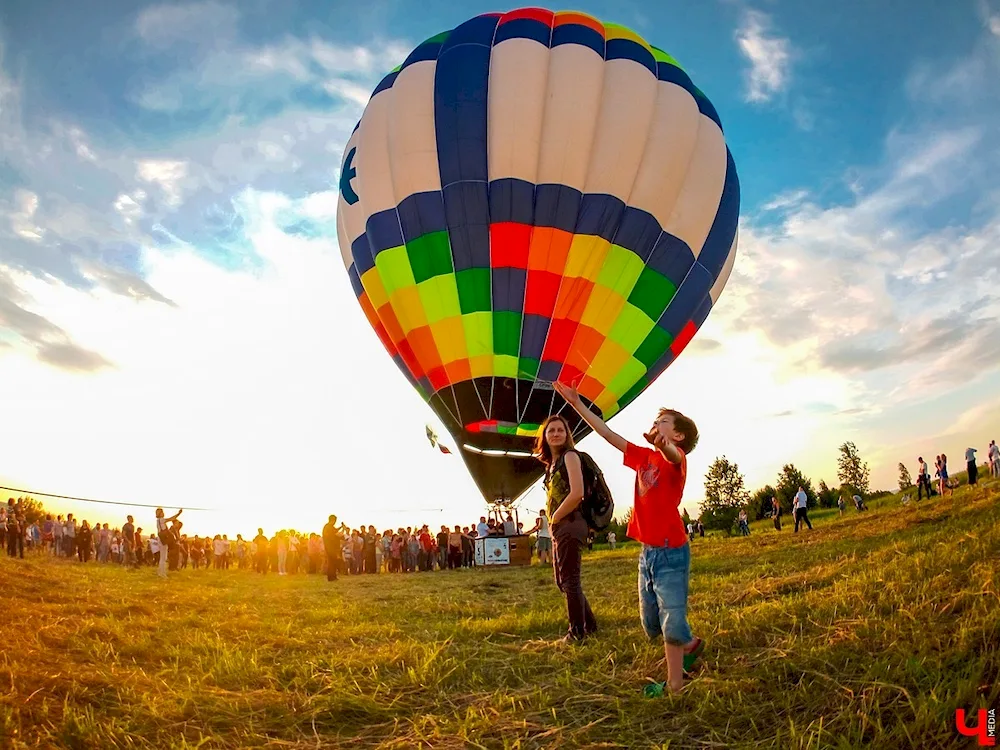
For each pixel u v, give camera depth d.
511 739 3.77
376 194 16.00
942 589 4.72
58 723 3.79
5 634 5.24
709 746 3.49
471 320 15.23
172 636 6.43
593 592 10.00
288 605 10.10
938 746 2.97
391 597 11.44
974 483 23.08
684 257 15.65
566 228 15.09
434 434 16.42
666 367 16.23
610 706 4.11
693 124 16.03
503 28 16.55
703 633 5.19
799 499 21.59
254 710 4.32
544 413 15.27
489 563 22.02
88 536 22.12
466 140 15.36
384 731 4.03
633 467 4.57
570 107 15.36
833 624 4.68
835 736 3.22
